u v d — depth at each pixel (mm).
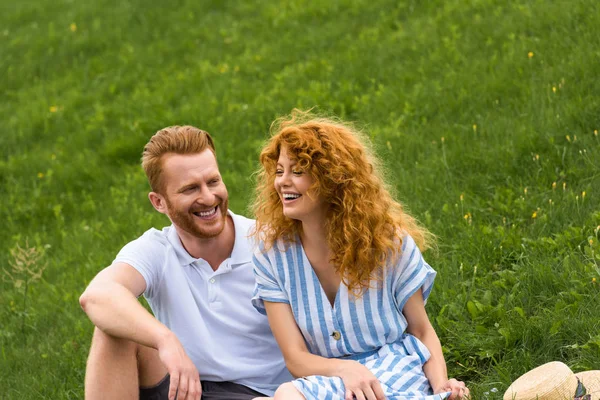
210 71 9570
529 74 6895
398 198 5734
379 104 7570
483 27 8086
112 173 8281
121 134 8750
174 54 10414
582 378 3197
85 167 8406
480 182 5625
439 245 4895
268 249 3467
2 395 4879
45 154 8867
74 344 5195
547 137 5758
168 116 8633
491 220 5176
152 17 11414
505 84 6883
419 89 7480
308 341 3447
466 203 5395
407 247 3424
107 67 10500
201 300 3611
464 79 7281
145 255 3588
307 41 9539
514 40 7562
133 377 3400
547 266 4281
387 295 3400
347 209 3307
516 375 3652
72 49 11055
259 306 3521
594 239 4391
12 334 5770
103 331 3295
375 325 3359
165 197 3580
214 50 10148
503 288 4324
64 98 10016
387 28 9172
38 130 9453
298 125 3398
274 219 3457
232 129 8125
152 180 3617
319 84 8312
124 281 3492
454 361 3961
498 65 7285
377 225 3336
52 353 5227
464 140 6320
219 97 8898
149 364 3510
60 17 12117
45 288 6363
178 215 3557
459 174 5891
